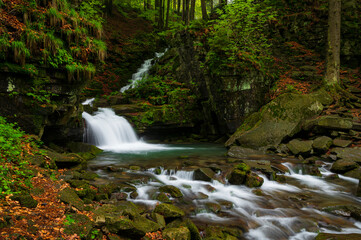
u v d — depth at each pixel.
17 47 6.02
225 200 5.33
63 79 7.50
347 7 14.74
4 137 5.16
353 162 6.95
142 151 10.65
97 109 13.81
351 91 11.87
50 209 3.48
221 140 13.52
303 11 15.29
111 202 4.69
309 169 7.16
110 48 21.66
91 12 8.65
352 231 4.23
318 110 10.37
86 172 6.56
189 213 4.72
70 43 7.40
